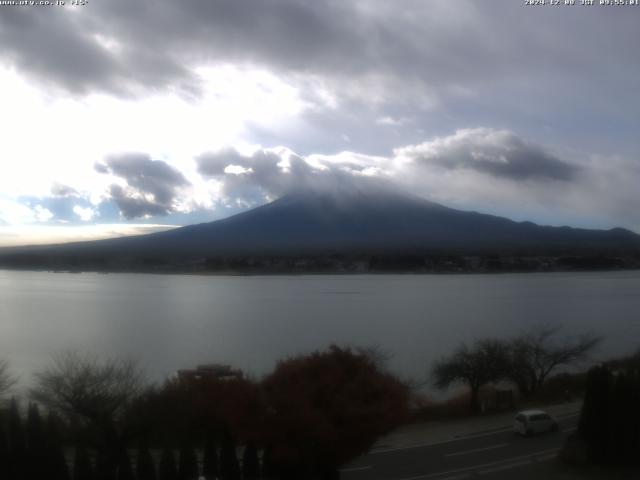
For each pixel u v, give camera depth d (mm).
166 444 22578
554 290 158625
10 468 19016
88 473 19359
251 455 20703
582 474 22594
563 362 41469
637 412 23391
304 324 89750
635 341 66500
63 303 128250
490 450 25469
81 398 23766
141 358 55531
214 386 23688
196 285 190875
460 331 77438
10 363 50094
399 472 22859
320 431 20375
